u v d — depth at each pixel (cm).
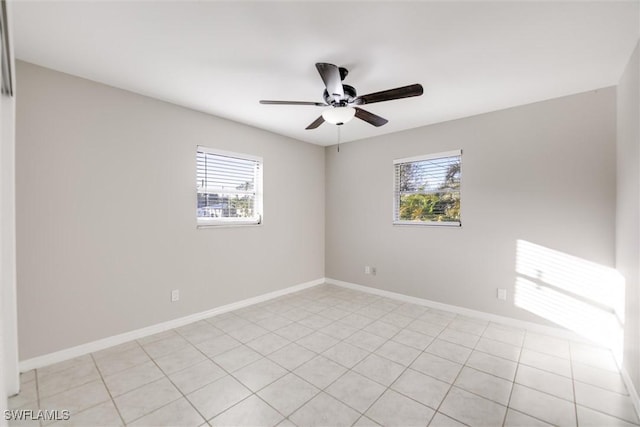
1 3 118
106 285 271
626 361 224
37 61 231
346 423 183
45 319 241
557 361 251
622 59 225
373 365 245
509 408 196
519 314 318
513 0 166
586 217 281
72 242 253
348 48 213
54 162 244
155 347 273
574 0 166
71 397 203
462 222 355
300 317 348
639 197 202
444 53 219
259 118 359
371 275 445
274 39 203
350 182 469
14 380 204
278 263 429
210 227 347
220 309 358
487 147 336
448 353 264
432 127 378
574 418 187
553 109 297
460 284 359
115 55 223
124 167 281
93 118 263
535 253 308
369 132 417
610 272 271
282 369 238
